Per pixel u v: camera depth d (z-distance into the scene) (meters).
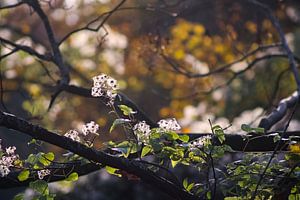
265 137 5.63
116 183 13.38
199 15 14.48
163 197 13.32
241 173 5.25
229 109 20.17
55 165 5.43
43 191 5.00
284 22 16.23
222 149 5.07
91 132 5.01
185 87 18.20
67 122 16.38
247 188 5.27
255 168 5.27
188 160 5.11
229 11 12.12
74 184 12.65
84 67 17.22
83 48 17.14
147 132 4.93
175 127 4.96
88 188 13.27
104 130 12.54
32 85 15.82
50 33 8.59
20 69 16.28
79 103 16.45
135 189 13.36
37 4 8.55
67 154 5.38
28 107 13.08
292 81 16.36
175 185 5.22
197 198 5.22
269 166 5.29
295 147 5.23
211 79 15.03
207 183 5.18
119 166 5.02
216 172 5.58
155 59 11.21
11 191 15.78
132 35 13.74
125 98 6.71
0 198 15.79
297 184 5.24
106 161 4.98
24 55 9.98
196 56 14.82
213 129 5.10
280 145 5.67
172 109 18.64
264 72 18.89
